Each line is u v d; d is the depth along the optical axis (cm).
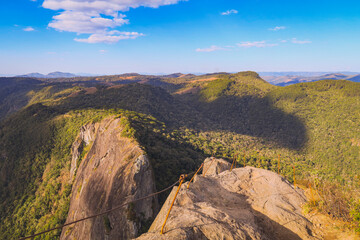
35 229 6906
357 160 12288
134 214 3972
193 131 14938
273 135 18612
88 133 8825
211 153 10231
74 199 6625
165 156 6581
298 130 18000
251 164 9875
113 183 4728
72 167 8606
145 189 4350
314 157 14362
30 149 9944
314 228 1000
